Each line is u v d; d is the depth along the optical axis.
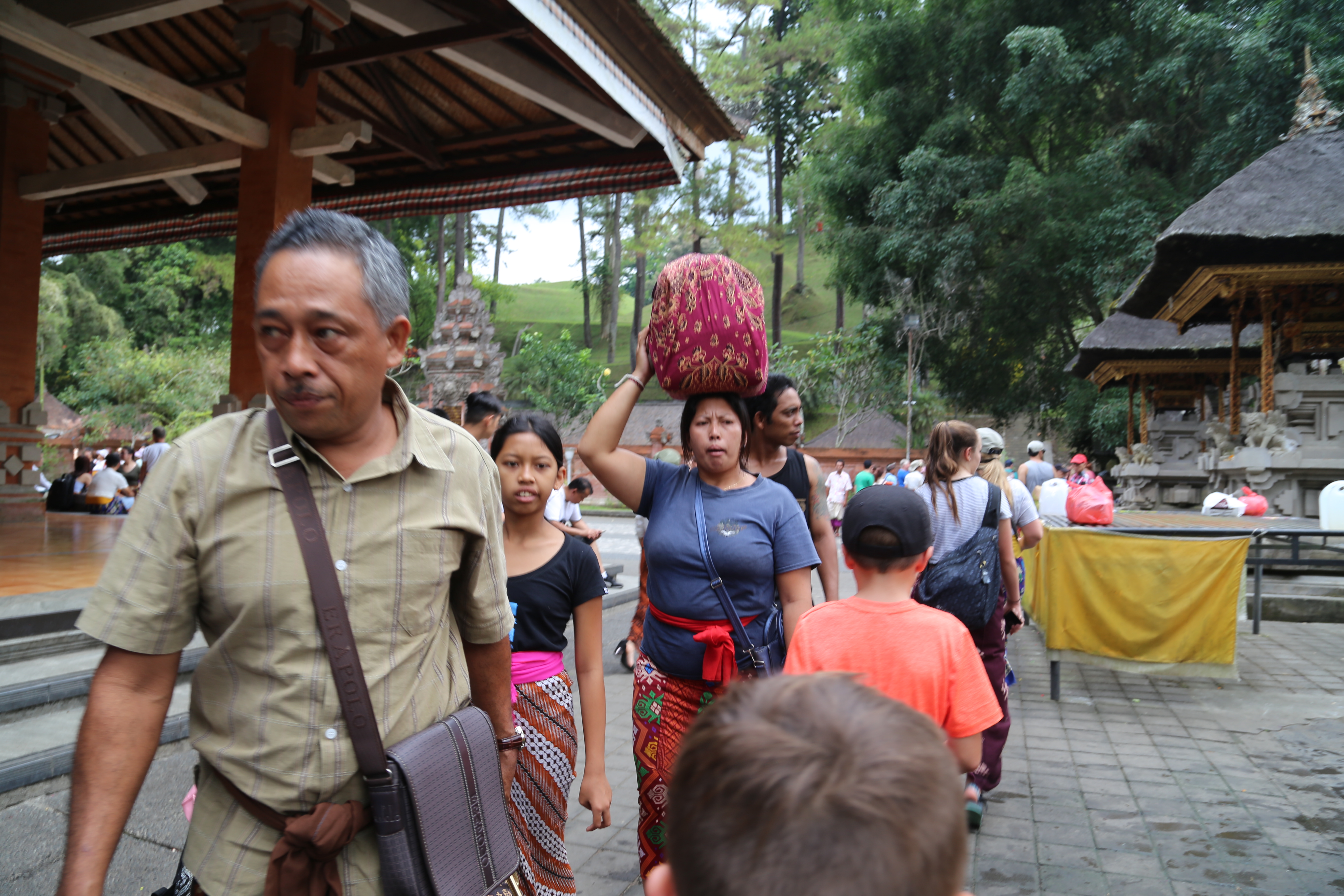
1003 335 26.72
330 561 1.39
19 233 10.43
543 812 2.50
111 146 13.05
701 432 2.60
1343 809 3.92
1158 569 5.73
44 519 11.09
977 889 3.18
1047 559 5.97
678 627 2.54
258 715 1.37
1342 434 12.57
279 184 7.81
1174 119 25.20
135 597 1.35
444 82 10.54
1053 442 31.12
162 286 44.03
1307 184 12.27
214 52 10.92
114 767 1.33
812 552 2.59
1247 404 19.44
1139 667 5.78
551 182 11.56
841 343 34.47
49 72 10.12
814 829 0.60
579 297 80.69
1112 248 22.66
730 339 2.54
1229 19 23.86
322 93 9.64
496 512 1.68
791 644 2.23
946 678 2.08
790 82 50.69
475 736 1.53
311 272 1.35
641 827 2.57
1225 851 3.49
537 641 2.58
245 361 7.89
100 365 34.25
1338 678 6.46
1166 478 19.45
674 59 7.34
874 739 0.65
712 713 0.73
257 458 1.41
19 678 4.41
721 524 2.54
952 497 3.65
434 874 1.39
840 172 28.38
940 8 27.31
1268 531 8.00
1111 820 3.82
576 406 36.78
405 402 1.55
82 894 1.25
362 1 8.27
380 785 1.37
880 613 2.17
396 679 1.43
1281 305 14.39
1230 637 5.70
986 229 24.77
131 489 14.92
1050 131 27.20
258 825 1.37
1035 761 4.62
